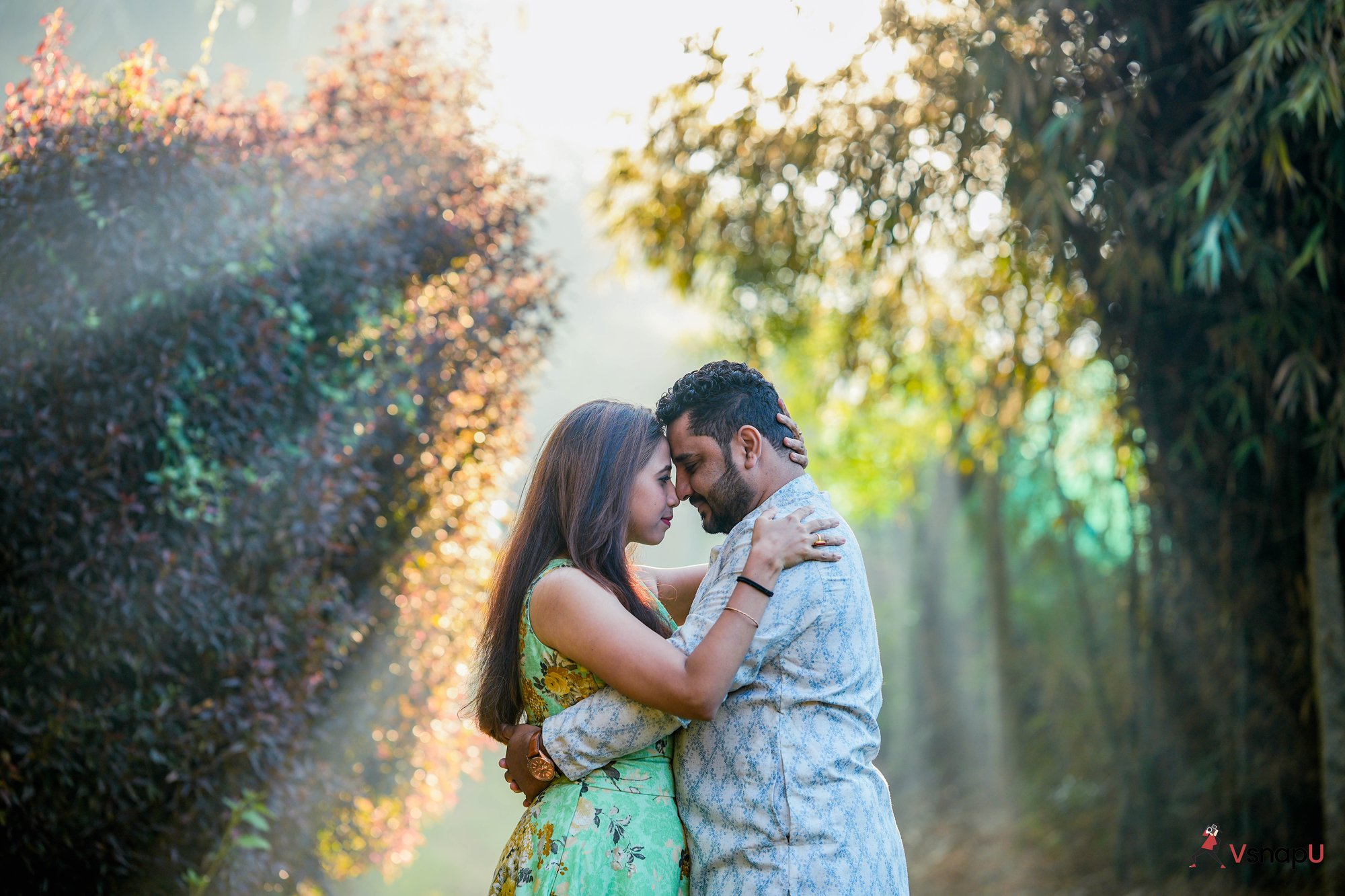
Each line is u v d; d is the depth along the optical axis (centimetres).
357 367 323
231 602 280
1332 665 381
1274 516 404
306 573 296
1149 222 373
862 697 189
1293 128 334
